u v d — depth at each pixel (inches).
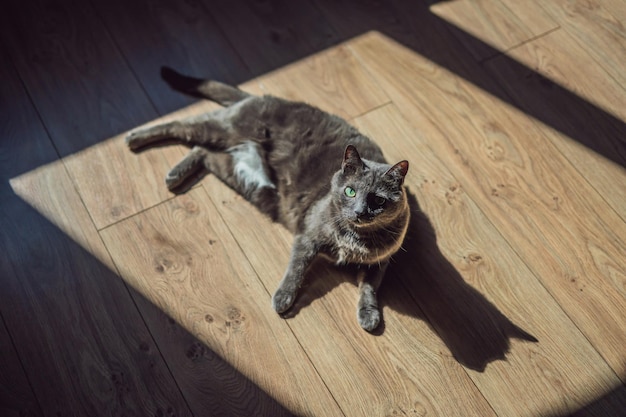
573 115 81.4
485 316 67.0
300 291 68.5
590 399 61.7
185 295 67.8
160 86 82.7
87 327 65.5
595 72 84.9
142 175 75.9
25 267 69.1
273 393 62.0
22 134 78.4
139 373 62.9
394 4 91.6
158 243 71.2
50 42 85.5
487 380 62.9
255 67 85.3
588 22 89.6
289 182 71.4
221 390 62.1
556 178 76.4
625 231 72.3
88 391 61.7
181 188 75.2
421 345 65.1
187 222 72.7
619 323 66.2
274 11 90.1
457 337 65.6
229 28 88.3
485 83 84.3
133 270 69.2
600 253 70.8
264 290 68.3
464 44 87.8
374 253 66.2
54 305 66.7
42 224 72.1
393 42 88.0
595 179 76.2
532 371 63.4
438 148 78.9
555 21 89.8
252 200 74.0
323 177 69.7
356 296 68.2
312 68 85.4
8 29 86.2
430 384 62.7
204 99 82.0
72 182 75.2
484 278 69.5
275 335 65.4
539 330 66.1
